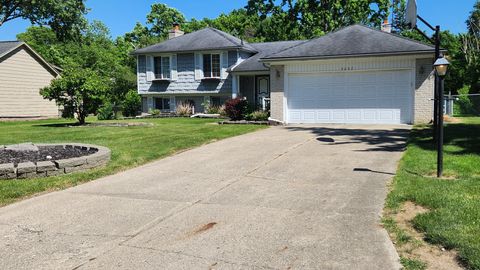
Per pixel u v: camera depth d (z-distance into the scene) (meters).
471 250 3.59
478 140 9.85
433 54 13.99
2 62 25.05
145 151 9.39
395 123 14.92
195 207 5.39
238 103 17.33
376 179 6.59
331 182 6.52
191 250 4.00
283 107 16.16
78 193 6.17
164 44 26.23
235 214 5.05
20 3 30.69
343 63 15.35
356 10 35.78
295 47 16.44
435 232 4.04
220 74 24.59
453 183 5.85
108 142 10.80
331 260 3.70
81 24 33.81
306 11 36.44
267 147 10.07
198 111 25.66
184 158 8.95
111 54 42.50
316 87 15.86
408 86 14.65
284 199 5.66
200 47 24.62
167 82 25.94
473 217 4.37
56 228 4.66
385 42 15.12
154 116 24.47
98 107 17.91
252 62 23.62
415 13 10.03
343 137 11.51
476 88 29.25
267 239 4.23
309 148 9.76
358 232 4.34
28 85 27.05
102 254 3.94
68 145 9.32
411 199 5.27
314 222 4.69
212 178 7.05
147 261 3.77
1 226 4.74
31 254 3.96
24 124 19.59
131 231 4.55
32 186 6.33
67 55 43.34
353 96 15.41
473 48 31.89
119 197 5.93
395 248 3.90
